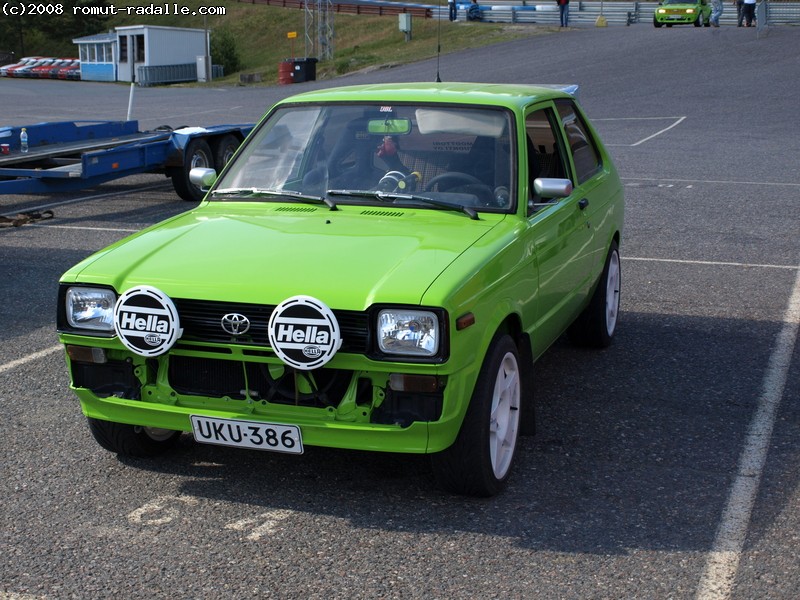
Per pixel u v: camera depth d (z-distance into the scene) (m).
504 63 39.56
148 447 4.75
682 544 3.97
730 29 44.34
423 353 3.86
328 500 4.37
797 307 7.83
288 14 72.31
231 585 3.64
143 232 4.86
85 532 4.07
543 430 5.23
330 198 5.05
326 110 5.45
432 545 3.95
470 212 4.81
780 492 4.48
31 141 13.30
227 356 4.09
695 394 5.83
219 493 4.44
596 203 6.15
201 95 40.31
